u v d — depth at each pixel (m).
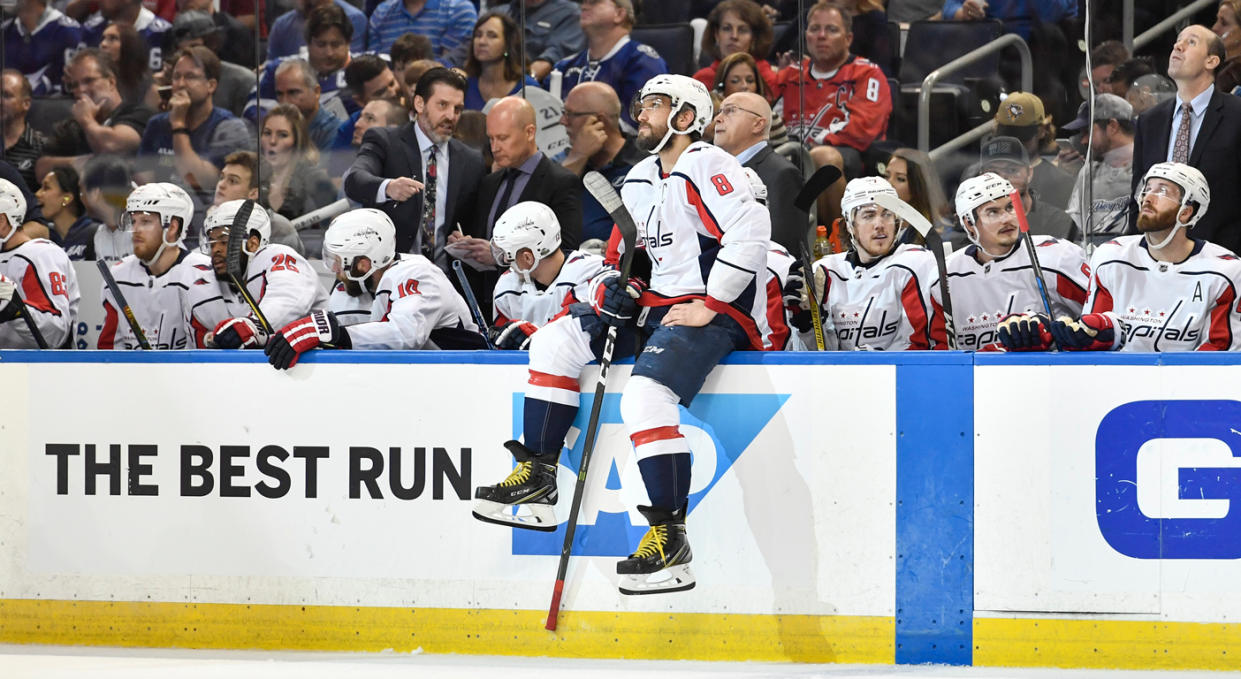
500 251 15.47
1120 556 10.38
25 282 15.97
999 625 10.51
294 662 10.82
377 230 13.43
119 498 11.38
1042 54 17.31
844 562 10.62
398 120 17.94
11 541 11.54
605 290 10.50
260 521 11.23
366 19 18.03
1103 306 14.34
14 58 19.05
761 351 10.70
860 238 14.96
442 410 10.98
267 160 18.52
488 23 17.80
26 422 11.47
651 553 10.17
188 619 11.35
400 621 11.12
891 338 15.09
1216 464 10.26
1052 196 17.45
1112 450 10.34
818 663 10.68
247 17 18.42
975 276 15.18
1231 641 10.30
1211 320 14.04
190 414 11.26
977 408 10.45
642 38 17.89
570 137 18.06
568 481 10.96
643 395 10.24
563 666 10.68
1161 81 17.00
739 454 10.71
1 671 10.55
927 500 10.53
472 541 11.01
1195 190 13.79
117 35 18.83
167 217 16.11
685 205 10.59
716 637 10.80
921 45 17.45
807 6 17.55
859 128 17.61
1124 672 10.36
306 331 11.05
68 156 18.83
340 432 11.09
